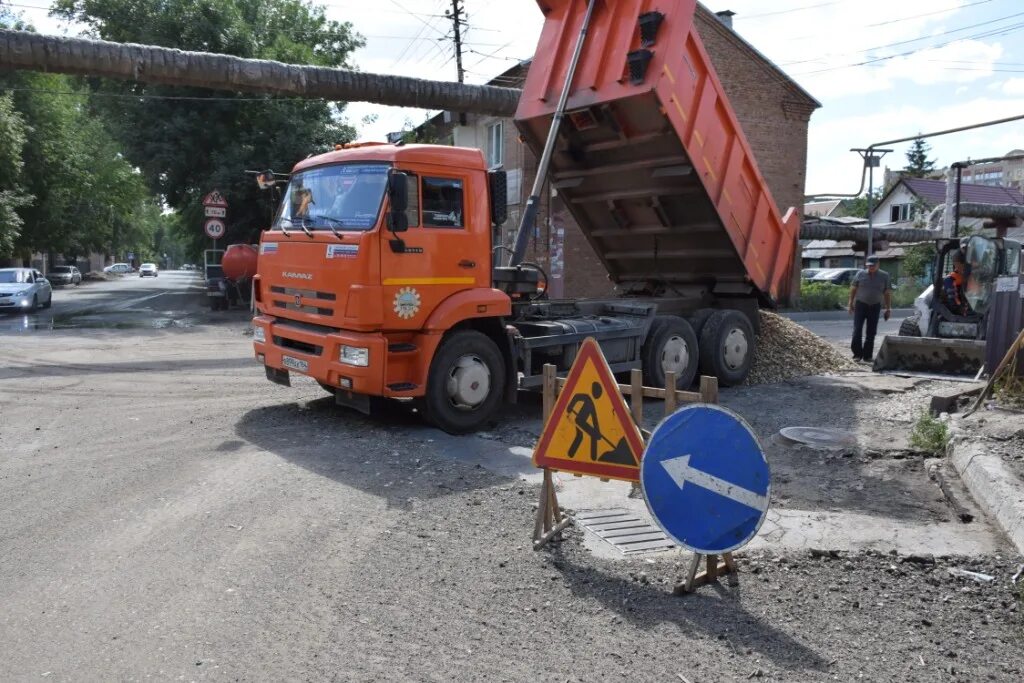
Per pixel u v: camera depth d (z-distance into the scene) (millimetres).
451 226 7566
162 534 4812
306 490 5746
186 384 10211
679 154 9133
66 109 38156
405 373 7398
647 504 4059
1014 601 4035
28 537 4730
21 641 3508
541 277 9555
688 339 9961
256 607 3869
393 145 7680
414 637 3602
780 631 3695
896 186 49969
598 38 9055
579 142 9852
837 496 5805
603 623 3762
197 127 25281
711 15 23516
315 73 15758
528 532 4941
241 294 24469
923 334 12891
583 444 4520
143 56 14352
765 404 9328
